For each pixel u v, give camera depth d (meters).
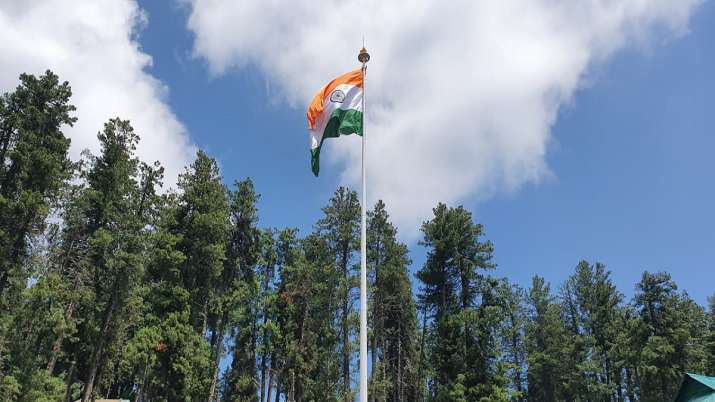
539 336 51.41
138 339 30.72
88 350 35.88
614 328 47.97
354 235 41.78
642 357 42.62
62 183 30.92
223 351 40.97
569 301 53.97
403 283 41.53
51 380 30.11
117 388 48.00
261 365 42.88
